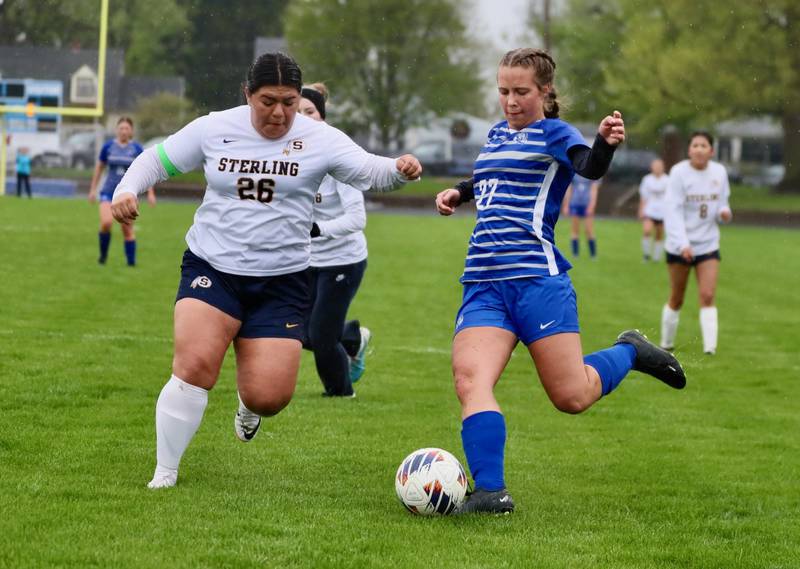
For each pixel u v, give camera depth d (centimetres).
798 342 4478
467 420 1842
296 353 1941
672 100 16275
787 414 3038
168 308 4475
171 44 18125
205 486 1967
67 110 11862
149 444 2272
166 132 17175
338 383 2941
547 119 1891
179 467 2116
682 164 4009
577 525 1852
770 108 16025
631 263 7894
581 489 2131
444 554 1616
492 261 1883
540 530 1786
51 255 6288
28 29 11806
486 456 1839
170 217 10175
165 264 6150
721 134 17575
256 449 2309
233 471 2111
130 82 17175
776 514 1997
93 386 2853
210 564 1523
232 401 2800
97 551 1548
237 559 1542
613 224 12925
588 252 8912
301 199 1934
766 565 1667
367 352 3791
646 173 16725
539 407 3000
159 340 3669
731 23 15612
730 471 2331
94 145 15725
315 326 2859
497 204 1891
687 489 2162
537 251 1877
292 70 1858
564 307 1870
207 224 1933
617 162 16938
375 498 1962
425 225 11262
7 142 12825
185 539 1623
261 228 1912
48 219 8975
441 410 2852
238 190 1909
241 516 1769
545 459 2386
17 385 2809
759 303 5884
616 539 1772
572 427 2756
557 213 1908
